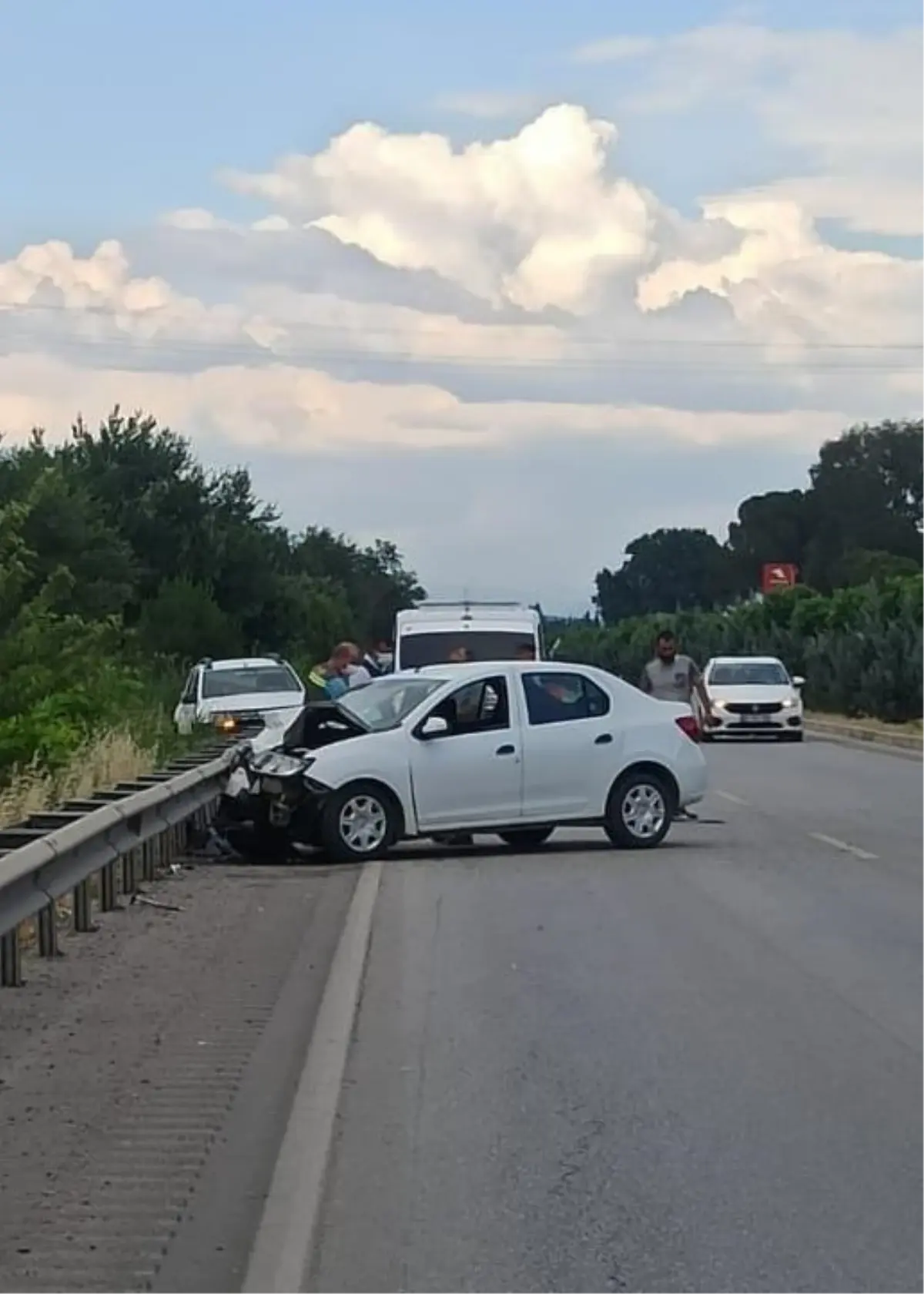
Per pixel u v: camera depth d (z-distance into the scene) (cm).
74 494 5084
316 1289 652
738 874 1773
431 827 1933
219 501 6531
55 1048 1022
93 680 2773
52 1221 723
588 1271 667
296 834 1909
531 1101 908
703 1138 839
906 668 4684
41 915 1308
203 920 1512
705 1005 1138
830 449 10525
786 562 10494
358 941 1382
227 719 3234
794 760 3562
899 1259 677
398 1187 769
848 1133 845
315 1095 913
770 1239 699
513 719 1969
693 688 2456
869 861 1869
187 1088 930
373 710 2003
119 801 1555
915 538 10244
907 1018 1094
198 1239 703
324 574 10694
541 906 1572
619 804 2000
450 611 2873
